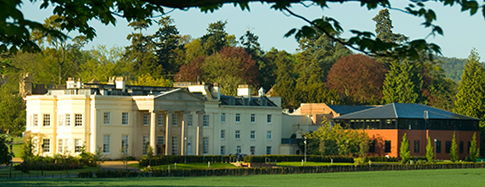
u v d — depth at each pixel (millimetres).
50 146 188875
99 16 34281
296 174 167875
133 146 192125
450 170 193625
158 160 172500
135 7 34531
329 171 180250
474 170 194375
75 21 34125
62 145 187250
